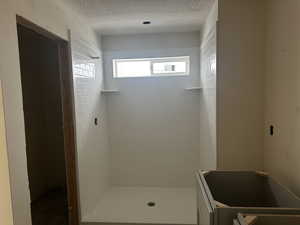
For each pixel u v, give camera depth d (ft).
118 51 11.27
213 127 7.73
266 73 6.75
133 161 11.89
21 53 10.61
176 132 11.54
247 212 3.89
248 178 5.87
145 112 11.57
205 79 9.39
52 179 12.39
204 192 4.90
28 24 5.45
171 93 11.36
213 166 7.83
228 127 7.13
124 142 11.83
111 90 11.28
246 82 6.97
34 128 11.26
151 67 11.50
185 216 8.84
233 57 6.93
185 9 7.94
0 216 2.50
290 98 5.31
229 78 7.00
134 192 11.32
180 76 11.22
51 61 12.01
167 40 11.03
